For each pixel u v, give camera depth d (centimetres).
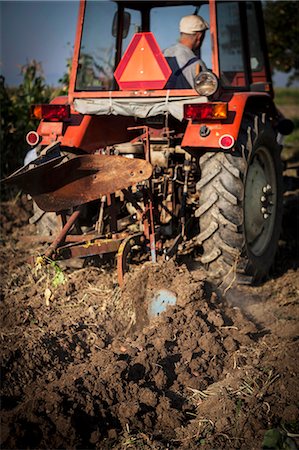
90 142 474
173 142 488
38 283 451
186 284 398
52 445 279
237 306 446
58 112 461
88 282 453
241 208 443
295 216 631
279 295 469
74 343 373
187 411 320
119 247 418
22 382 329
